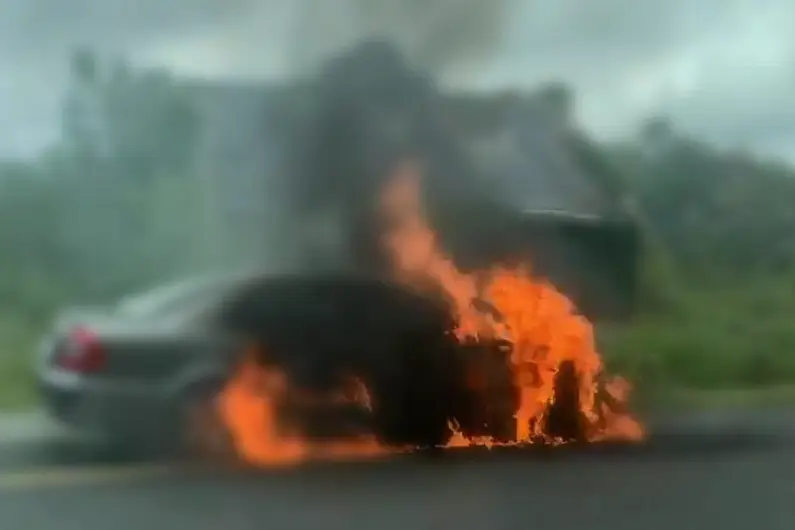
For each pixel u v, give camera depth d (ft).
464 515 17.65
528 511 18.12
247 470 20.33
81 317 22.03
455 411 23.59
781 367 33.35
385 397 23.07
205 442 21.36
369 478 20.11
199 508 17.60
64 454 20.92
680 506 18.78
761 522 17.85
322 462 21.34
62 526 16.38
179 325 21.76
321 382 22.62
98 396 20.70
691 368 31.81
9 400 23.40
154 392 21.03
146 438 21.07
